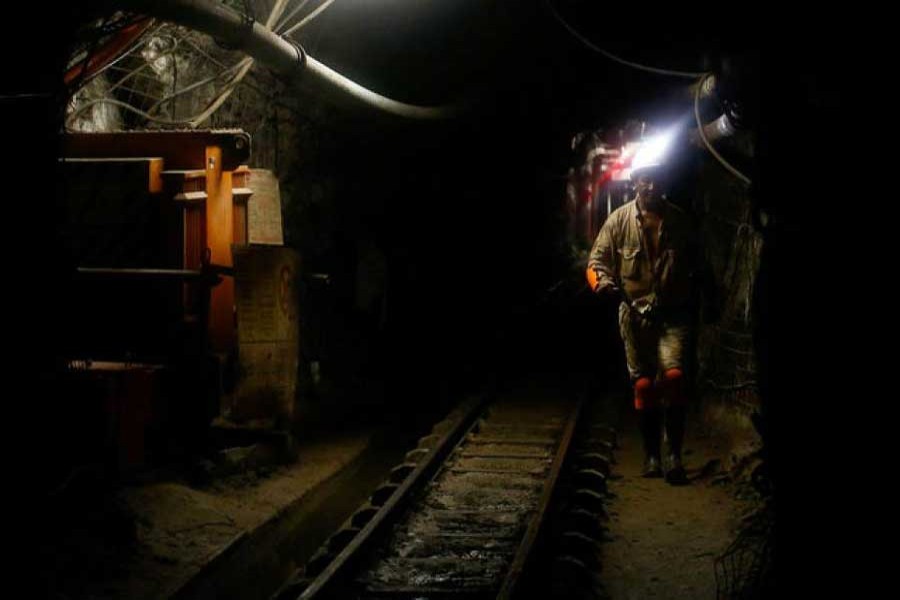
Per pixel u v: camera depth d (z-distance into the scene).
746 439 8.57
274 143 11.88
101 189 8.57
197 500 7.57
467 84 15.35
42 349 6.35
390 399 12.92
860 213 4.45
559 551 6.57
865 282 4.41
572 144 29.61
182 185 8.50
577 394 12.84
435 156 17.30
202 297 8.20
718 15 5.45
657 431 8.68
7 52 5.69
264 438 8.88
